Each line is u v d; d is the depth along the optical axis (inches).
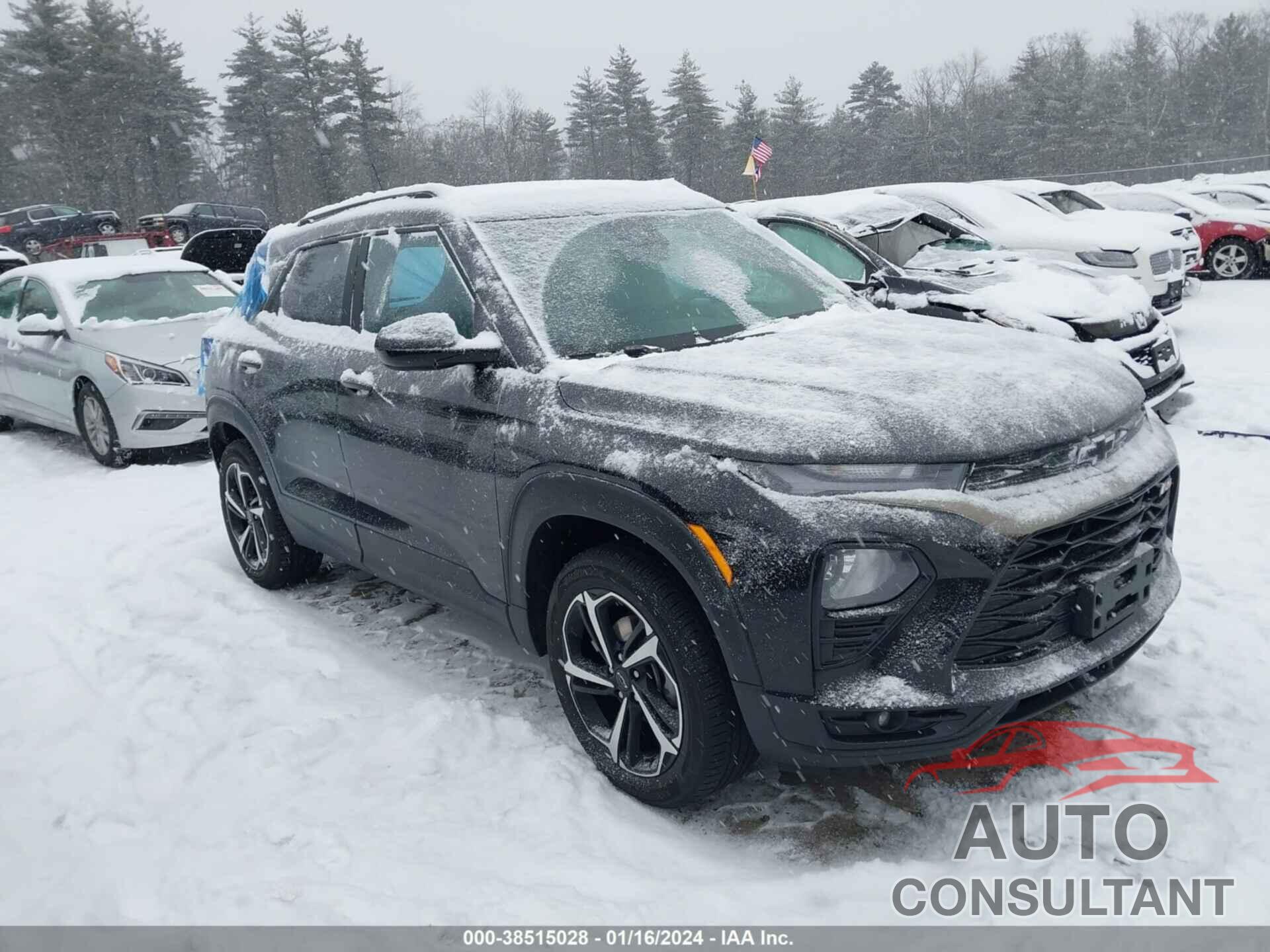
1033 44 2632.9
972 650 101.1
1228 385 289.0
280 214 2522.1
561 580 121.6
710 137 2598.4
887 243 311.1
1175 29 3056.1
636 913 98.7
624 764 118.7
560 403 120.7
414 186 159.8
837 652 99.8
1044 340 132.0
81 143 2301.9
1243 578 165.0
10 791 129.3
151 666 162.9
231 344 189.3
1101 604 106.3
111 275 349.7
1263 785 112.1
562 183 161.8
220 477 202.7
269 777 128.5
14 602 195.3
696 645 106.9
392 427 143.8
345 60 2295.8
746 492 101.3
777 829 113.5
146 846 115.0
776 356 123.3
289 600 190.5
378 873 106.7
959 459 100.5
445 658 162.1
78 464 330.0
